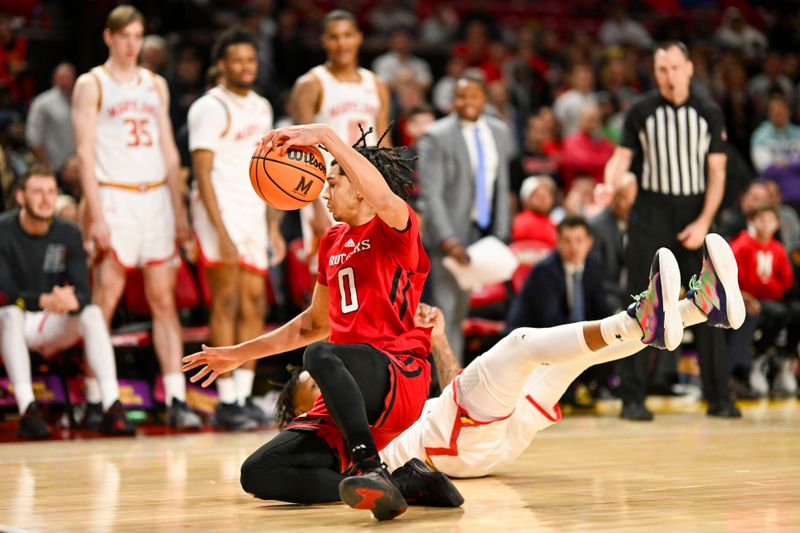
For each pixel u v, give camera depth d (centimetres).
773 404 1539
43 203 1220
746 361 1590
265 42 2350
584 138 2170
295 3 2664
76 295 1238
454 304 1415
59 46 2217
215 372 716
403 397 648
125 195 1262
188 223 1433
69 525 619
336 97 1351
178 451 1027
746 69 2859
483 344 1554
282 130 654
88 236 1346
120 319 1453
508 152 1473
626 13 3183
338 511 657
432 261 1416
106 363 1212
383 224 660
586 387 1606
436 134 1421
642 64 2731
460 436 748
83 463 931
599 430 1177
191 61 1956
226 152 1275
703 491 727
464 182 1427
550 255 1479
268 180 660
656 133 1283
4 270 1234
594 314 1473
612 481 779
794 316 1644
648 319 653
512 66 2484
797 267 1745
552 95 2523
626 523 605
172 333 1290
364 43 2584
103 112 1255
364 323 662
